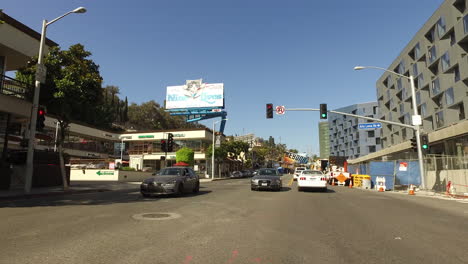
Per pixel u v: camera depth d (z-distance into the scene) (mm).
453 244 6070
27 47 18656
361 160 67938
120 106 74312
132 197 14273
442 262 4938
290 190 19875
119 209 10039
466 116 30594
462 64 30766
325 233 6918
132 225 7391
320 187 18688
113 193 16891
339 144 97312
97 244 5645
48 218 8273
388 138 56562
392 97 53969
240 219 8445
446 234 6988
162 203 11766
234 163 75938
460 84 31422
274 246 5734
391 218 9125
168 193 13875
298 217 8961
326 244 5957
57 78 16953
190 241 5969
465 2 31062
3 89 17453
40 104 17766
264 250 5457
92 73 17953
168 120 79312
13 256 4875
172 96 55406
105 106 59312
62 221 7832
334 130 101250
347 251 5496
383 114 59438
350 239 6395
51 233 6484
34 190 17500
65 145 44188
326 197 15234
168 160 54781
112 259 4797
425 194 19188
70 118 18812
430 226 7945
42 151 20547
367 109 85750
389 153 46031
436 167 23422
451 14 32594
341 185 29312
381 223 8258
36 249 5277
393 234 6914
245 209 10383
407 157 39219
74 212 9344
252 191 18297
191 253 5188
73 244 5625
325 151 140625
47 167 20516
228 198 13914
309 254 5273
